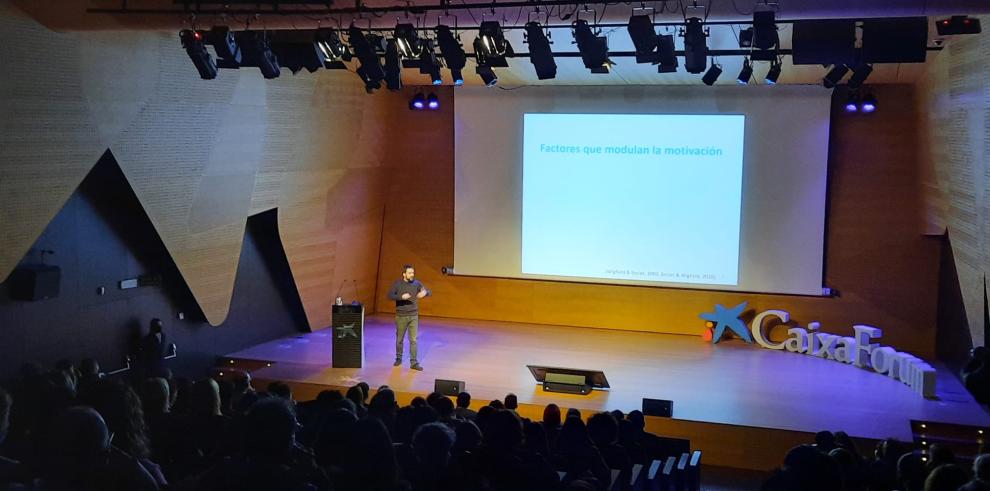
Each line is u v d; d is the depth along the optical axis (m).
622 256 15.31
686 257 15.05
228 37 9.86
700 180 14.83
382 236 16.94
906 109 14.12
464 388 11.70
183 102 11.72
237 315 14.24
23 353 10.84
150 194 11.80
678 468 7.50
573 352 14.11
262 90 12.89
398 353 13.21
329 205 15.23
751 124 14.55
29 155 10.09
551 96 15.30
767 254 14.73
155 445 5.62
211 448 5.64
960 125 11.24
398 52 10.55
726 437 10.80
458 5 9.16
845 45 9.29
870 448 10.32
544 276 15.76
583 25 9.33
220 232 13.14
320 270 15.51
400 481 3.90
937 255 14.29
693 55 9.20
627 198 15.15
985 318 11.61
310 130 14.12
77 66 10.27
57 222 11.19
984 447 10.06
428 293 13.25
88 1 9.64
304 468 4.04
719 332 14.79
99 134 10.82
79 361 11.62
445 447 4.48
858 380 12.73
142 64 10.98
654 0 9.06
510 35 13.28
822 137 14.30
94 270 11.77
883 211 14.46
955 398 11.91
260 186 13.59
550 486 4.96
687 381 12.55
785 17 9.05
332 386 12.31
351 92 14.79
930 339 14.45
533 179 15.56
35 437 3.89
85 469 3.49
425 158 16.53
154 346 12.31
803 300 14.77
